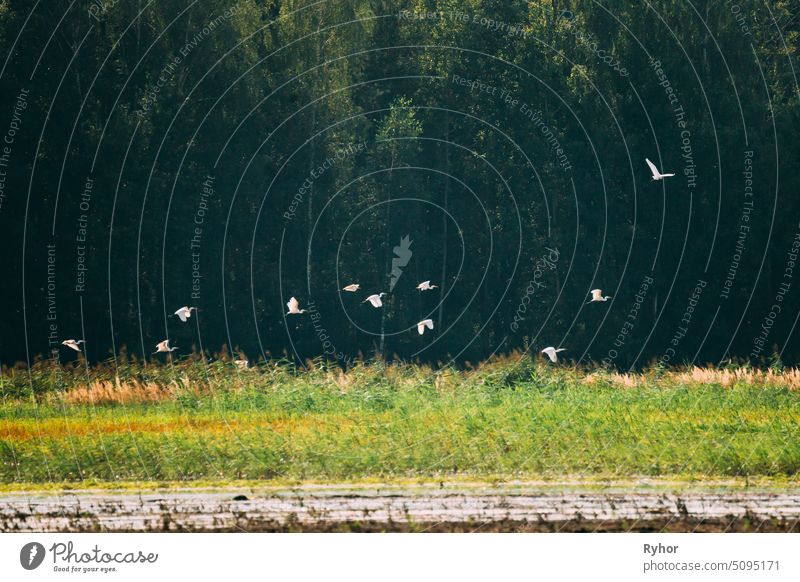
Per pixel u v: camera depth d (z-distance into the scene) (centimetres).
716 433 2319
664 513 1725
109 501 1847
